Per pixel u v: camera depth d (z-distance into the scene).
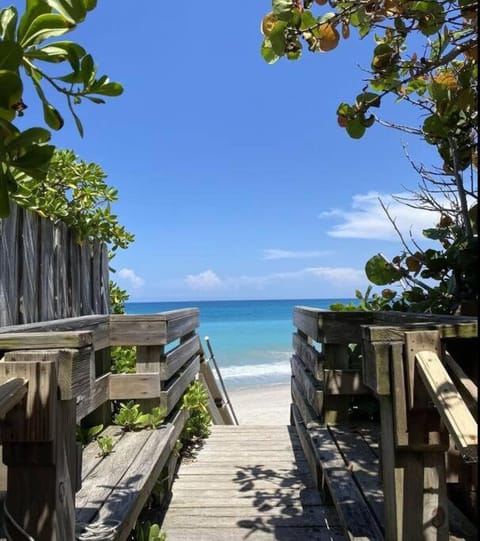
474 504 1.81
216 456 3.98
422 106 3.26
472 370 1.74
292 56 2.37
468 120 2.97
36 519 1.36
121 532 1.77
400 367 1.50
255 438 4.54
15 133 1.15
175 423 3.40
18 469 1.37
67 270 3.22
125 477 2.24
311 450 3.17
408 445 1.48
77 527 1.74
